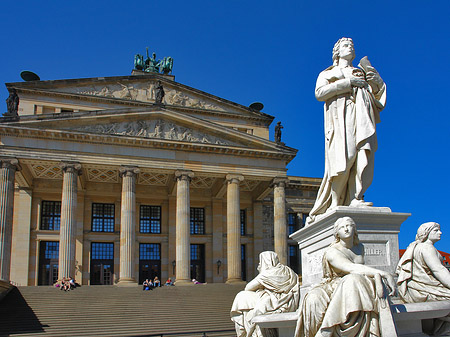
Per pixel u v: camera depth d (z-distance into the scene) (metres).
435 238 6.63
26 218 68.31
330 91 7.89
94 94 75.00
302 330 5.61
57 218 70.56
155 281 58.75
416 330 5.75
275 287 7.61
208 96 81.12
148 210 75.06
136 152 63.78
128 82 77.12
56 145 60.50
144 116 65.00
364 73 8.16
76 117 61.12
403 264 6.67
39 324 40.69
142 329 40.72
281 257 66.19
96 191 72.00
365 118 7.70
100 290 52.94
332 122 8.00
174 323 42.88
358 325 5.07
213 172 66.50
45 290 50.88
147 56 91.44
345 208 7.21
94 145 62.09
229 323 43.28
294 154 70.06
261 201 79.56
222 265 75.38
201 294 54.25
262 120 83.50
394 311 5.42
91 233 70.44
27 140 59.47
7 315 42.44
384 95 8.16
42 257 68.81
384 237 7.31
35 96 72.25
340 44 8.47
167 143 64.56
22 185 68.94
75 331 39.47
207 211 77.25
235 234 65.12
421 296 6.30
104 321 42.59
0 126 57.97
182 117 66.19
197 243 75.75
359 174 7.66
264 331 6.71
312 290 5.61
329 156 8.00
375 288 5.18
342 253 6.01
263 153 68.50
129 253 59.66
